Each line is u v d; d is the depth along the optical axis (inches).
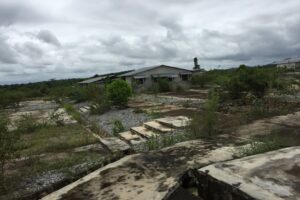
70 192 181.8
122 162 224.4
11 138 219.9
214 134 298.4
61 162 266.1
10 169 256.7
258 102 461.7
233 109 459.2
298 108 425.1
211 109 315.3
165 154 236.4
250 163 180.7
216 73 1309.1
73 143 345.7
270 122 336.8
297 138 253.8
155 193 168.1
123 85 714.8
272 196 134.8
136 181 187.0
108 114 634.2
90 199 169.5
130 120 502.9
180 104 662.5
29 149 335.0
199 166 200.2
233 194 147.1
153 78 1352.1
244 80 549.6
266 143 229.5
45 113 805.2
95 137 380.2
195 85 1357.0
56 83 2233.0
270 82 547.8
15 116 768.3
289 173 161.2
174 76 1362.0
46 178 226.4
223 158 214.7
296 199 131.3
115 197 168.1
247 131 301.3
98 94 819.4
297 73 1056.2
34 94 1756.9
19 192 202.4
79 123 544.4
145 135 362.3
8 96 1069.8
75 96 1166.3
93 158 273.3
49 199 176.7
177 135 309.9
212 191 163.9
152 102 784.3
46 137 414.3
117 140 332.8
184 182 186.1
